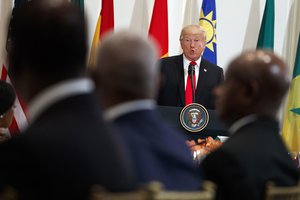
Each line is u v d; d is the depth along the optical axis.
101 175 3.67
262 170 5.18
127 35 4.48
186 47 14.37
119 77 4.41
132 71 4.41
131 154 4.32
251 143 5.27
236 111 5.47
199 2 17.75
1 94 8.76
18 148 3.55
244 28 17.77
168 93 14.05
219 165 5.15
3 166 3.55
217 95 5.62
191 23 17.72
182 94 14.00
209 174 5.18
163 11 16.92
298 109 16.00
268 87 5.38
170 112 10.10
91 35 17.00
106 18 16.64
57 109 3.76
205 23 16.78
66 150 3.61
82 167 3.62
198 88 14.09
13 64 3.93
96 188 3.58
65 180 3.56
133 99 4.50
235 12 17.75
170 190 4.35
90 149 3.69
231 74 5.48
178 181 4.42
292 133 15.90
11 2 16.50
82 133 3.71
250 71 5.37
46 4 3.79
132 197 3.80
